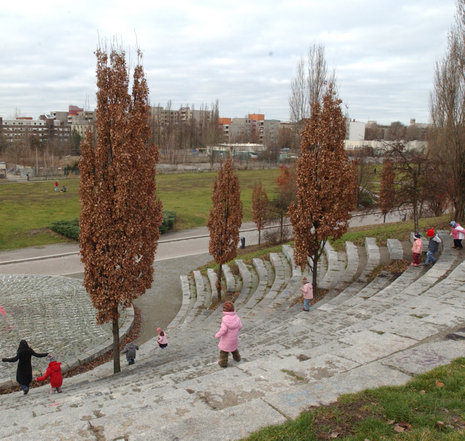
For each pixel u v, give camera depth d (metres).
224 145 104.12
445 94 22.62
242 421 5.21
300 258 15.83
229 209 19.72
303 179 15.35
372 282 16.08
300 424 4.99
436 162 21.11
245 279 22.22
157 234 13.49
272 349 9.80
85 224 11.61
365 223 40.88
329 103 15.00
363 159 42.06
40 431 5.23
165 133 107.50
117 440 4.93
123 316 18.33
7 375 12.39
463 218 22.94
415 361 7.00
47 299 19.66
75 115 167.50
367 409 5.38
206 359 10.40
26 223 35.50
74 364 13.69
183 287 22.86
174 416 5.58
